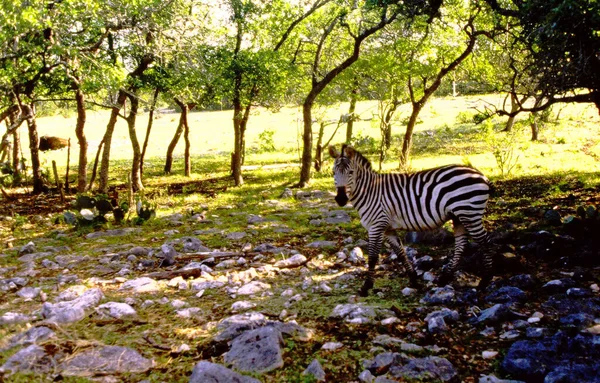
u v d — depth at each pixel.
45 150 31.86
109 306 6.48
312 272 8.29
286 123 48.31
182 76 16.77
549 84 8.62
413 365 4.68
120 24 14.43
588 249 7.45
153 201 16.64
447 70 19.97
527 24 8.59
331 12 19.09
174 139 25.06
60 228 12.98
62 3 12.33
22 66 13.15
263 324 5.74
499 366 4.68
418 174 6.91
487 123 21.77
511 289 6.21
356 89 23.08
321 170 22.98
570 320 5.33
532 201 12.37
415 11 11.25
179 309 6.60
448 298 6.29
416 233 9.49
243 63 17.53
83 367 4.88
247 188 19.36
